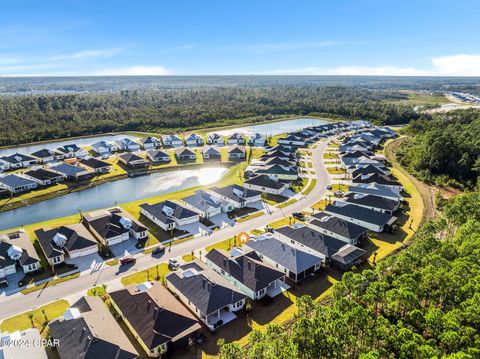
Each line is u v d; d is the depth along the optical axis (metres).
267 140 185.38
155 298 50.47
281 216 88.88
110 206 99.88
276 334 41.81
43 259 66.75
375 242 75.62
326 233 77.12
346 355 42.53
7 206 97.00
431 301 51.81
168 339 44.38
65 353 41.72
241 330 48.97
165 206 85.38
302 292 58.22
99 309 49.53
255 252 67.31
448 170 124.00
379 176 112.62
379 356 39.50
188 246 72.69
